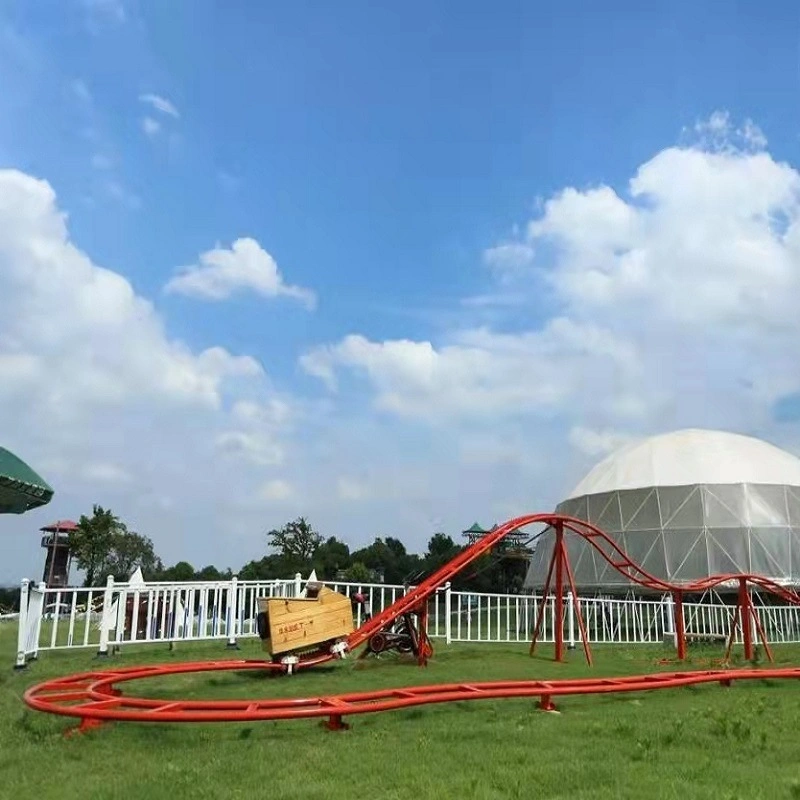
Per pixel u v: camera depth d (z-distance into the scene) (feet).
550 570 47.24
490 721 22.00
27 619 35.24
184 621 43.11
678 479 102.12
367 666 36.55
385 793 14.38
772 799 13.91
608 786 14.88
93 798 14.51
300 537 181.27
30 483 26.76
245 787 14.97
